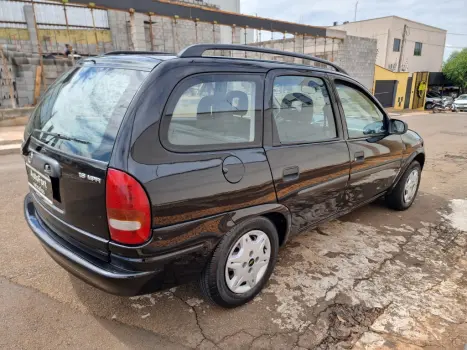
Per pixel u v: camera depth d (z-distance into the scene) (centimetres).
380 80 2461
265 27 1447
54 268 282
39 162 222
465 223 399
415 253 325
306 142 267
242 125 224
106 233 185
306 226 285
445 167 688
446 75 3753
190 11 1192
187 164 192
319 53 2109
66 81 247
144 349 202
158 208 180
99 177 179
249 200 221
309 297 253
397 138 382
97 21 1486
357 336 216
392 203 425
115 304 241
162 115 187
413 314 238
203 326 221
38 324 220
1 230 346
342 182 302
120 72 209
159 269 190
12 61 1132
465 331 223
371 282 275
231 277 229
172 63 199
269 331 218
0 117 1029
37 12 1368
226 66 221
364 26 3766
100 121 192
